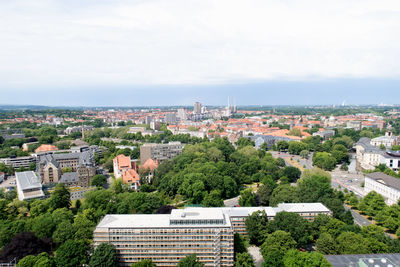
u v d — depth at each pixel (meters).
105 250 173.62
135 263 172.50
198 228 180.38
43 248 191.00
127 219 193.25
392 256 165.88
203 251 182.00
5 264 172.25
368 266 153.12
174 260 183.88
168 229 180.75
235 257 190.25
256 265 187.12
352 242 181.38
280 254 178.12
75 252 178.38
